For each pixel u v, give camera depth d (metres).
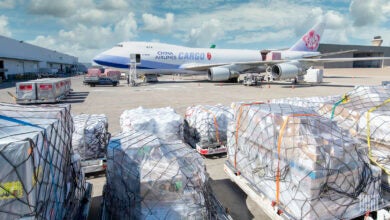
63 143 2.86
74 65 105.50
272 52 31.70
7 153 1.75
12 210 1.82
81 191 3.59
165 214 2.75
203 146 5.81
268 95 17.06
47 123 2.38
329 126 3.47
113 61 25.95
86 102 14.48
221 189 4.54
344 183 3.03
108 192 3.27
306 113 3.72
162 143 3.33
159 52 27.00
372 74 50.47
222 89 21.47
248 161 4.07
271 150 3.50
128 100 15.06
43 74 53.25
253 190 3.85
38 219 1.99
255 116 3.93
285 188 3.22
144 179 2.77
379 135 4.25
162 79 37.72
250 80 25.16
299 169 3.03
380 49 74.94
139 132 3.84
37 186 1.97
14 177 1.79
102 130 4.99
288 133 3.30
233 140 4.57
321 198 2.93
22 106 3.07
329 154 2.97
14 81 39.62
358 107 4.92
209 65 27.09
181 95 17.27
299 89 21.22
